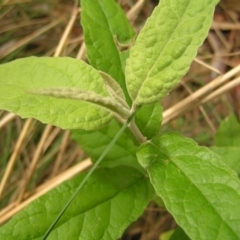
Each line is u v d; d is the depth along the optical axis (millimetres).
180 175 200
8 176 352
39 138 453
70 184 233
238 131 326
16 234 216
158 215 431
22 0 477
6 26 503
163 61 196
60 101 210
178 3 196
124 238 427
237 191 190
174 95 480
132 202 238
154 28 198
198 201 188
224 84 363
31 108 208
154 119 244
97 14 256
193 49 191
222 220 182
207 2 193
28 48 504
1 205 420
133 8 421
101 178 239
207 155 204
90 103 211
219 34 501
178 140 215
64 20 498
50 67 219
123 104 213
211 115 462
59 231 222
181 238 276
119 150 275
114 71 250
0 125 378
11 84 217
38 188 344
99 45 251
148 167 207
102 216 230
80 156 446
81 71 218
